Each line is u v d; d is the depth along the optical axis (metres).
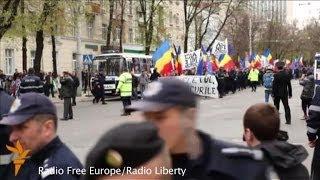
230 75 38.81
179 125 2.46
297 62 73.00
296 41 87.25
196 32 52.53
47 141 3.31
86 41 51.50
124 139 1.68
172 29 67.62
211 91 30.89
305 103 17.91
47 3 28.12
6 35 28.91
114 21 49.84
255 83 43.19
